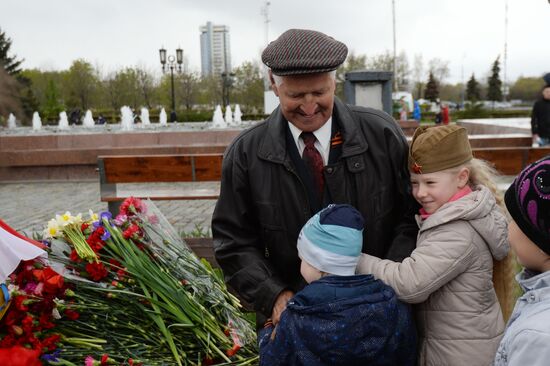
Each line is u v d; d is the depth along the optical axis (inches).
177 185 317.4
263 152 88.1
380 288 75.0
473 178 83.4
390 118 93.1
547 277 56.8
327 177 86.6
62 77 2098.9
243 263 90.0
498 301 84.7
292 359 73.9
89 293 100.3
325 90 81.1
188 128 716.0
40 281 91.4
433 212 81.3
